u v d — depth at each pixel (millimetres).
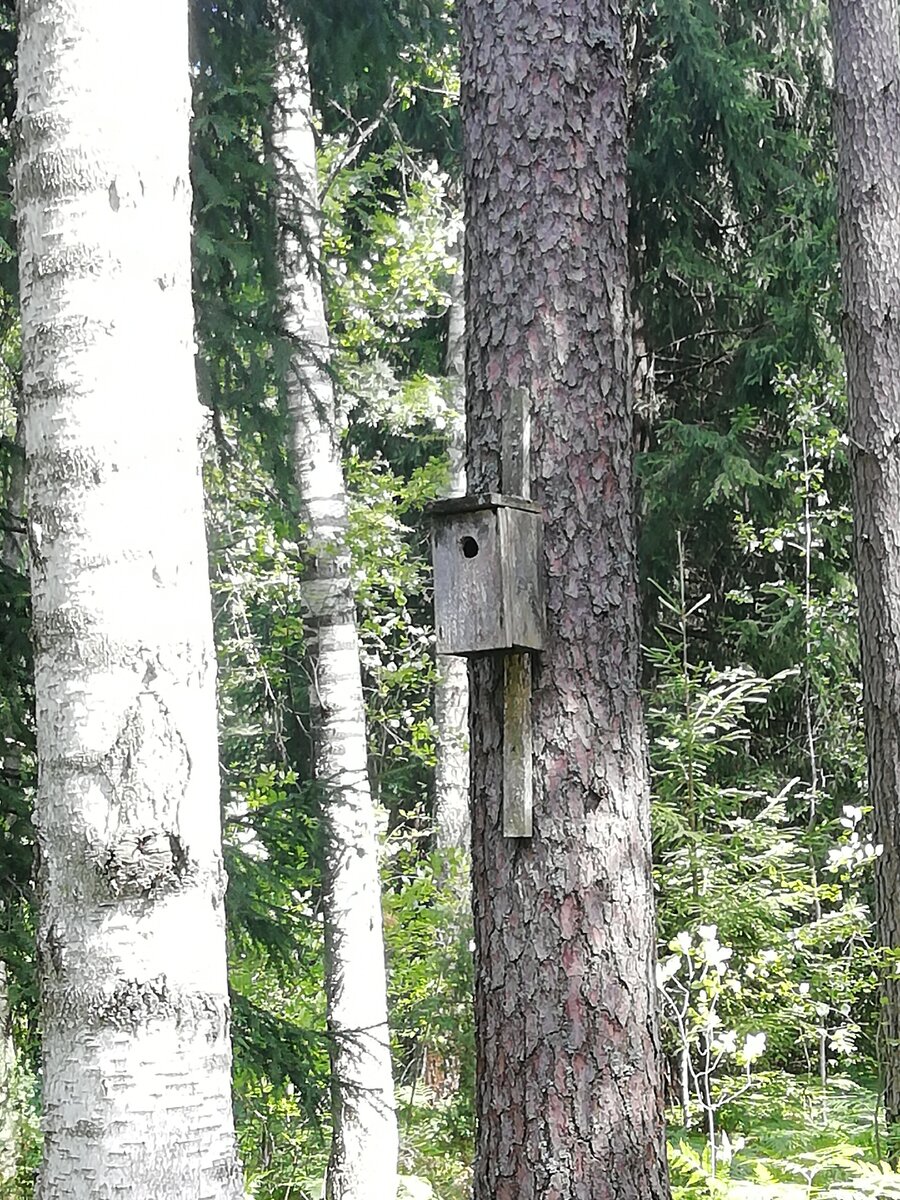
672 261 9328
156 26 2799
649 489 9344
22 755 5105
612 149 3758
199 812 2625
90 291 2674
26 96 2756
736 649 9578
